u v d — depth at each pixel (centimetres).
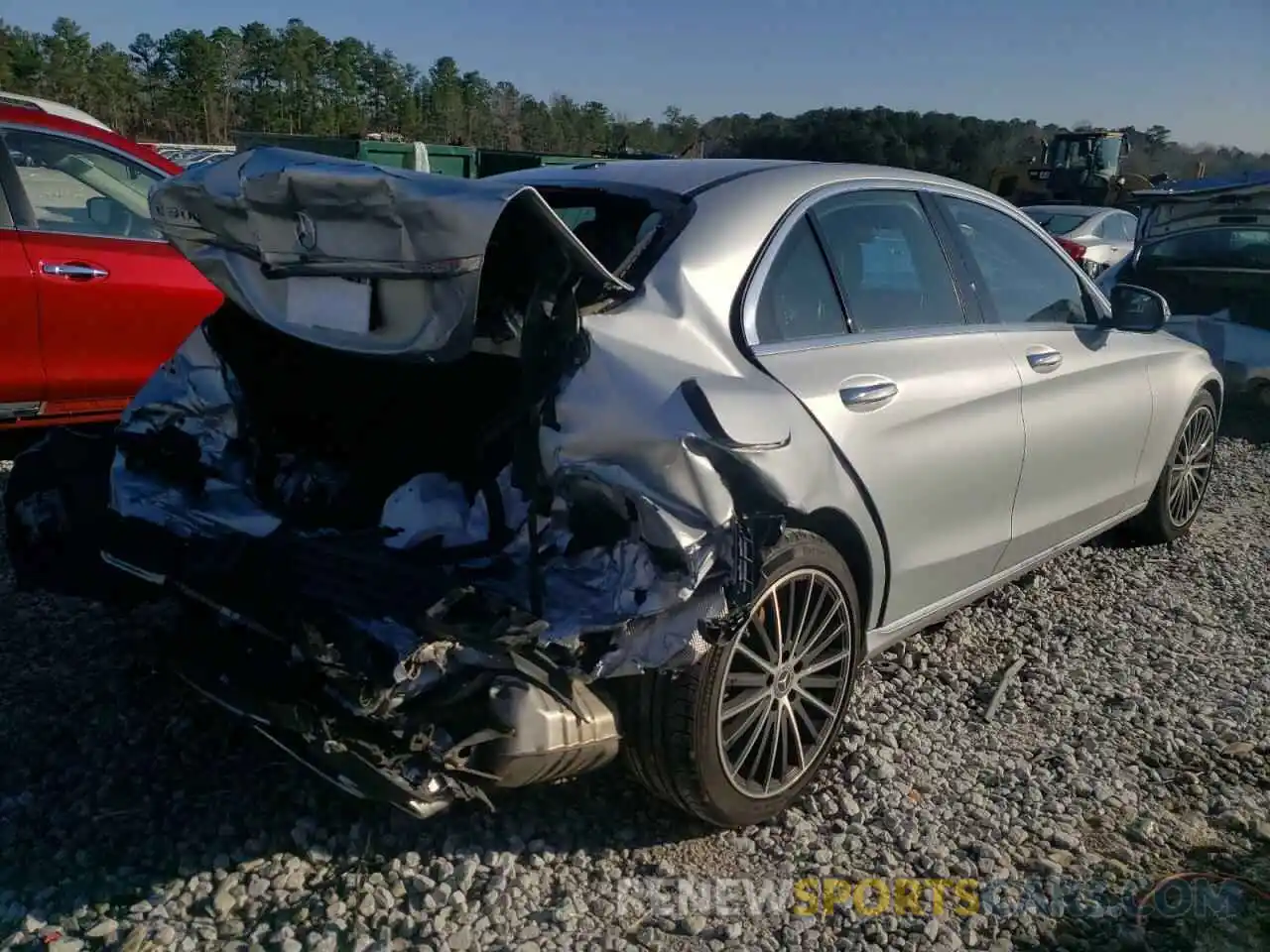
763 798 315
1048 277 458
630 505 263
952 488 371
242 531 313
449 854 302
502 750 264
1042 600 507
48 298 529
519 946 269
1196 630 484
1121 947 281
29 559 363
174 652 304
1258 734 393
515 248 263
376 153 1567
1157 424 519
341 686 258
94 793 323
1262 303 904
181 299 577
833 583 324
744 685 304
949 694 411
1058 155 2253
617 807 328
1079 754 375
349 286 279
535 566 267
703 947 274
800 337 329
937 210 403
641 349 281
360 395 328
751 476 278
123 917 273
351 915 277
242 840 306
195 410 344
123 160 583
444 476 305
